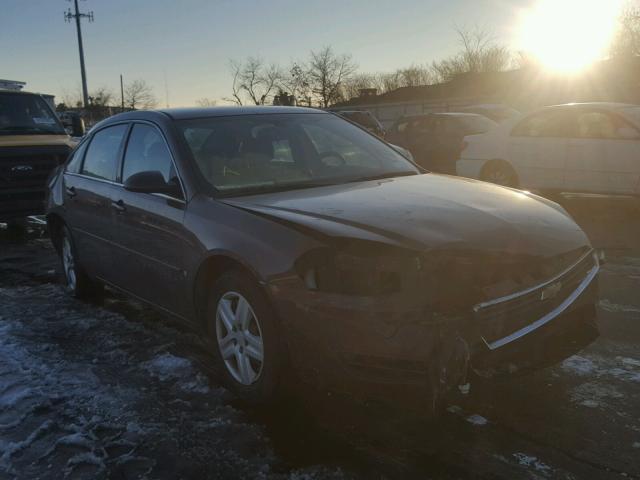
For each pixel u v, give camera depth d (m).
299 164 4.25
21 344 4.41
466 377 2.82
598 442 2.94
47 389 3.66
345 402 3.38
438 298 2.77
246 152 4.14
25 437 3.15
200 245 3.52
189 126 4.21
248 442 3.04
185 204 3.76
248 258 3.18
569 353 3.28
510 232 3.15
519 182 9.55
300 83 60.62
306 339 2.95
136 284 4.44
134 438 3.11
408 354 2.71
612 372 3.64
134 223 4.23
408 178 4.26
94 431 3.18
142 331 4.64
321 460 2.88
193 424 3.23
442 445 2.96
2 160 8.42
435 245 2.88
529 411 3.23
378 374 2.77
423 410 2.74
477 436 3.02
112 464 2.90
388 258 2.81
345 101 57.47
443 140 13.47
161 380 3.76
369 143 4.80
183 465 2.88
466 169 10.16
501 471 2.74
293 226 3.14
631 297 5.00
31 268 6.85
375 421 3.19
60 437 3.14
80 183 5.14
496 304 2.89
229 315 3.45
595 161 8.68
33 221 10.23
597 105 8.84
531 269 3.08
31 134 9.07
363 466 2.82
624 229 7.66
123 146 4.65
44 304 5.41
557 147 9.04
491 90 42.12
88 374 3.87
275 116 4.61
